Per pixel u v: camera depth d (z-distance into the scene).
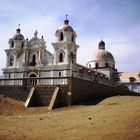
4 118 24.72
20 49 75.38
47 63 69.12
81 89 40.28
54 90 38.22
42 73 68.19
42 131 19.52
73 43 68.38
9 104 33.94
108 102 35.56
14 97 42.06
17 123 22.56
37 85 39.66
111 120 21.14
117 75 95.62
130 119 20.23
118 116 22.19
